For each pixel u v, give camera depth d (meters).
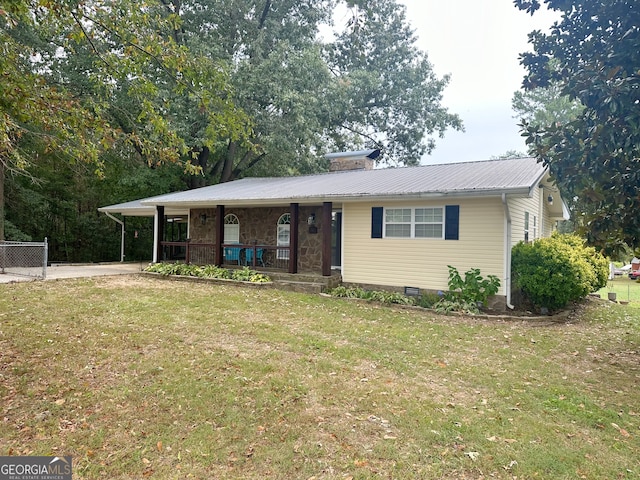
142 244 23.77
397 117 25.38
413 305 8.85
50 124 4.70
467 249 9.10
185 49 5.29
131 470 2.83
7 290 9.04
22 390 4.01
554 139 5.05
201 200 12.38
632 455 3.17
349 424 3.51
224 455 3.03
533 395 4.28
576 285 8.32
